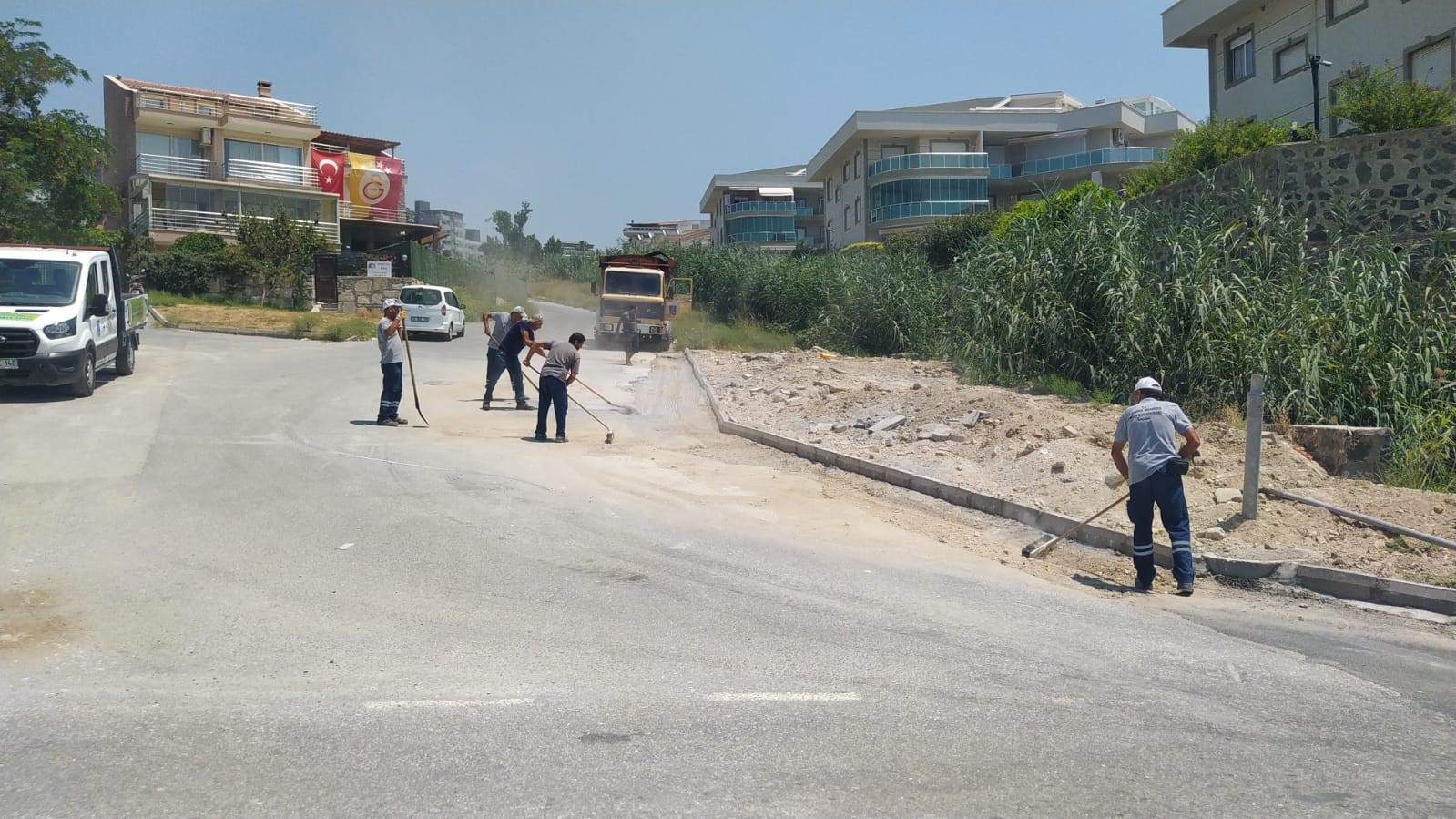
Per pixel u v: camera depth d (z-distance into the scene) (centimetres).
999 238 2067
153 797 411
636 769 441
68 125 3131
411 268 4578
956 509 1038
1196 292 1444
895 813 402
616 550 841
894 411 1473
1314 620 715
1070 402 1495
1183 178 2203
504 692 533
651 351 3016
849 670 577
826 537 912
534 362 2477
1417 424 1219
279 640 614
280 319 3366
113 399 1590
